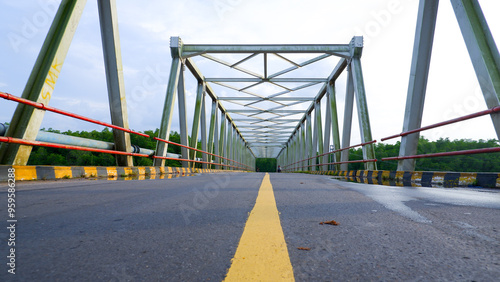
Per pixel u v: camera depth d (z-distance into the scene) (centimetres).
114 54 724
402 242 123
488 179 413
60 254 106
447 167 2742
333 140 1570
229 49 1305
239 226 152
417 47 636
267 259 101
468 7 463
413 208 211
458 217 178
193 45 1308
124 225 154
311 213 189
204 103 1850
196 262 98
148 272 89
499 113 376
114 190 331
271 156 8006
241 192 318
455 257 104
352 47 1211
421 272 89
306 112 2714
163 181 511
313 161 2202
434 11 618
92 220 166
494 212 196
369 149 1020
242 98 2298
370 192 327
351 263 97
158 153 1052
